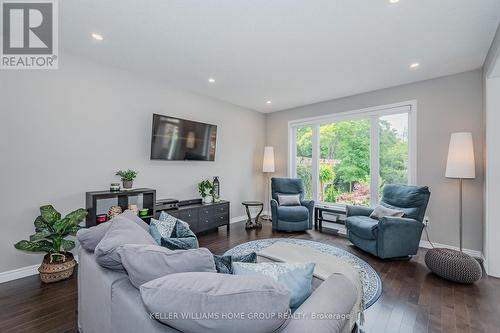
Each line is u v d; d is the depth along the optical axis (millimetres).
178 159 3922
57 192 2775
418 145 3678
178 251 1054
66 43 2615
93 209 2816
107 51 2799
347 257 3166
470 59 2949
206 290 764
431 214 3555
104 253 1188
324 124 4949
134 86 3471
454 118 3387
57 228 2348
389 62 3043
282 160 5547
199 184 4297
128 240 1278
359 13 2080
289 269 1081
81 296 1580
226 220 4414
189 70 3334
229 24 2256
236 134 5141
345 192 4598
